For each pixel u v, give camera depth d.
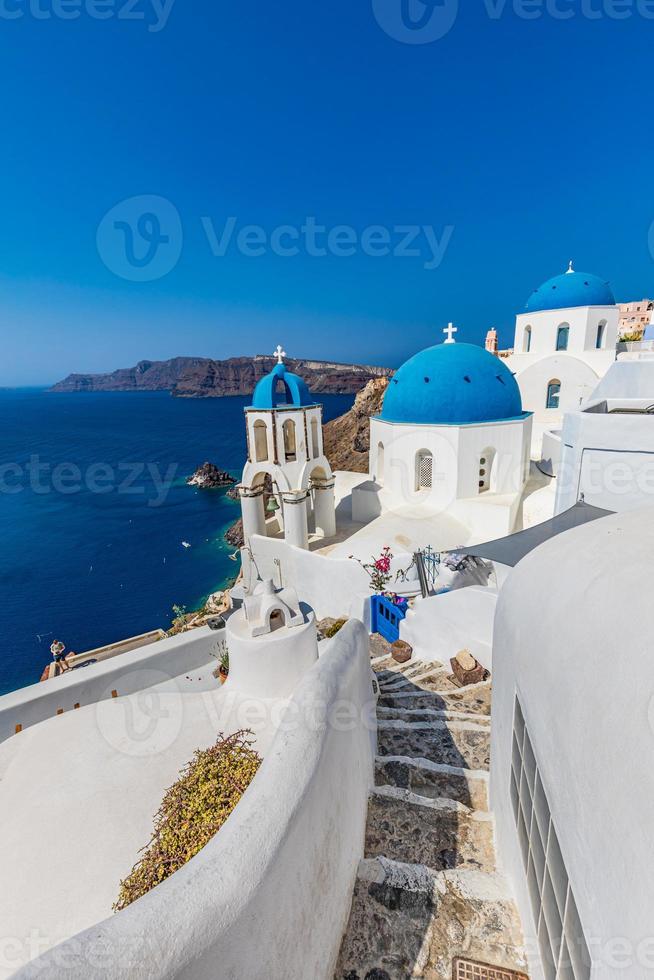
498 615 4.55
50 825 4.44
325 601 15.80
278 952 2.55
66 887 3.97
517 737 3.81
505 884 4.14
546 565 3.82
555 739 2.79
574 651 2.71
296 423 17.69
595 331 27.75
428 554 12.74
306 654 6.37
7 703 8.17
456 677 8.27
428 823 4.92
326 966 3.30
